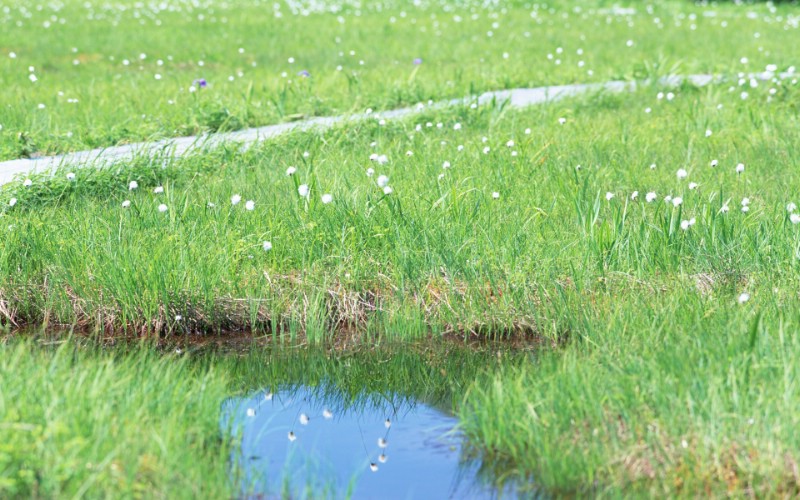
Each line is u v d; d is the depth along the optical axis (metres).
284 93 16.59
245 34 26.80
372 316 9.52
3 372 7.04
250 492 6.48
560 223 10.73
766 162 13.03
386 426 7.67
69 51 23.88
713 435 6.49
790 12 35.41
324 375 8.80
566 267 9.68
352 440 7.39
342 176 11.69
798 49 23.67
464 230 10.27
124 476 6.07
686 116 15.70
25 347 8.57
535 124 15.58
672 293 8.97
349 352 9.16
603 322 8.55
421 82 18.58
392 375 8.77
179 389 7.23
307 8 33.16
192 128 15.51
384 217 10.56
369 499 6.48
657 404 6.93
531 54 23.09
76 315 9.58
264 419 7.77
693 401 6.84
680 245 9.87
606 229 9.93
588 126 15.30
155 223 10.52
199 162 13.00
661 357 7.46
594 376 7.39
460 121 15.62
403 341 9.28
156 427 6.65
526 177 12.29
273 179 12.22
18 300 9.67
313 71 20.91
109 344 9.19
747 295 8.33
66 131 14.95
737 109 16.12
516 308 9.36
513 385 7.51
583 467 6.57
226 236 10.16
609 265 9.69
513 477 6.75
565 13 32.28
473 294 9.48
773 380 6.96
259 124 16.17
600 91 17.83
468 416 7.45
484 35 26.72
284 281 9.76
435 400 8.25
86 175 12.12
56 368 7.44
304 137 14.21
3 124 15.22
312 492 6.49
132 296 9.43
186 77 20.17
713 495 6.29
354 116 15.30
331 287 9.70
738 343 7.54
